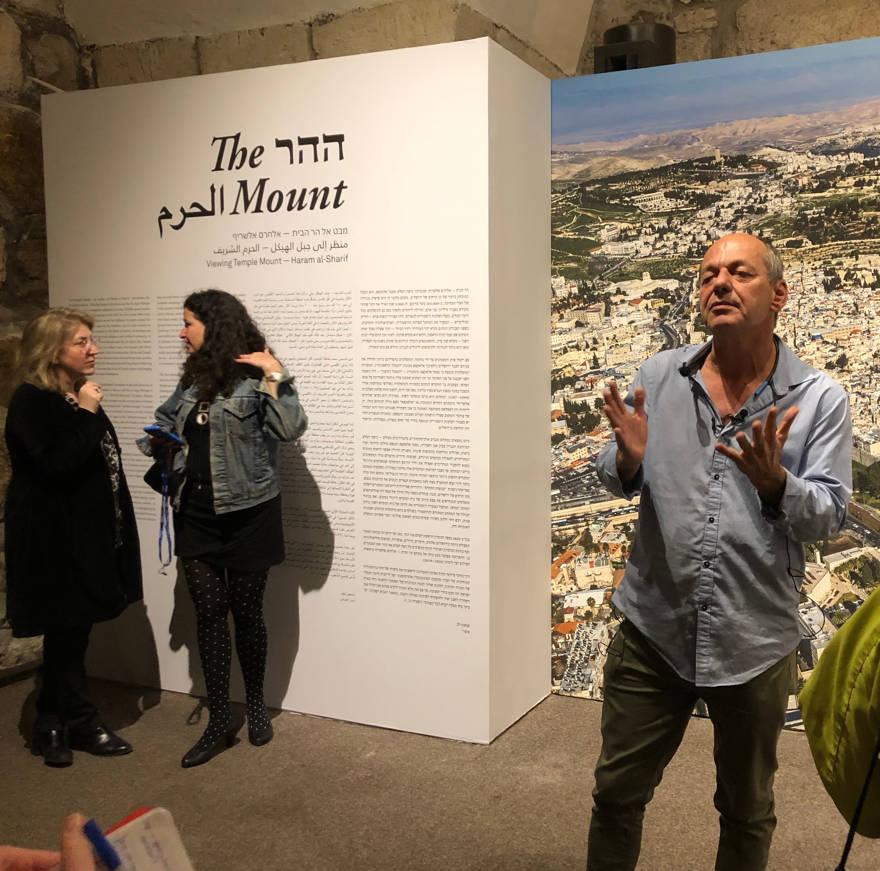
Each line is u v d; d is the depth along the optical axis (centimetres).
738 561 183
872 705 119
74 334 309
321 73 333
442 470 326
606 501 364
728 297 181
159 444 321
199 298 324
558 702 369
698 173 346
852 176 324
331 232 337
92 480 319
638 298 357
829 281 331
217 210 358
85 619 316
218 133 354
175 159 364
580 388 367
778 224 337
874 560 330
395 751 324
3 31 411
